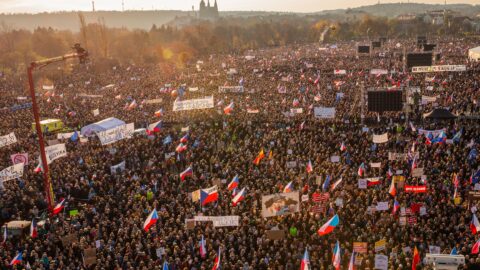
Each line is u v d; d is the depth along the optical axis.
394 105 50.34
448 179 33.69
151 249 25.77
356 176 35.44
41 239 28.72
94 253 24.89
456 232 26.80
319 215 28.69
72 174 37.97
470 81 74.19
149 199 32.81
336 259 22.47
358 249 24.62
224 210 30.38
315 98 62.50
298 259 24.86
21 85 107.69
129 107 63.84
